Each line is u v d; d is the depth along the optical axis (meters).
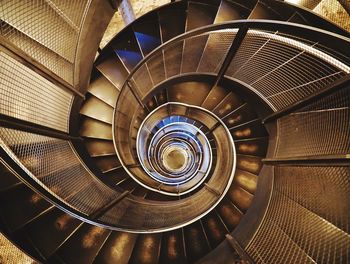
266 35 2.79
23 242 2.87
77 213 2.65
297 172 2.73
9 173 2.95
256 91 3.67
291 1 3.82
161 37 4.35
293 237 2.56
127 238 3.48
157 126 7.33
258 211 3.39
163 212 4.15
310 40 2.41
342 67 2.31
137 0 4.75
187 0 4.26
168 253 3.67
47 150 2.77
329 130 2.32
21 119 2.28
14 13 2.22
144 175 5.77
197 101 5.38
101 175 3.89
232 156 4.61
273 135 3.53
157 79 4.54
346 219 2.01
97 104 4.80
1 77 2.06
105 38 4.68
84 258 3.22
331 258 2.10
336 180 2.13
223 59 3.66
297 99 2.88
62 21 2.70
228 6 4.05
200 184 5.95
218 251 3.44
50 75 2.55
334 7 3.59
